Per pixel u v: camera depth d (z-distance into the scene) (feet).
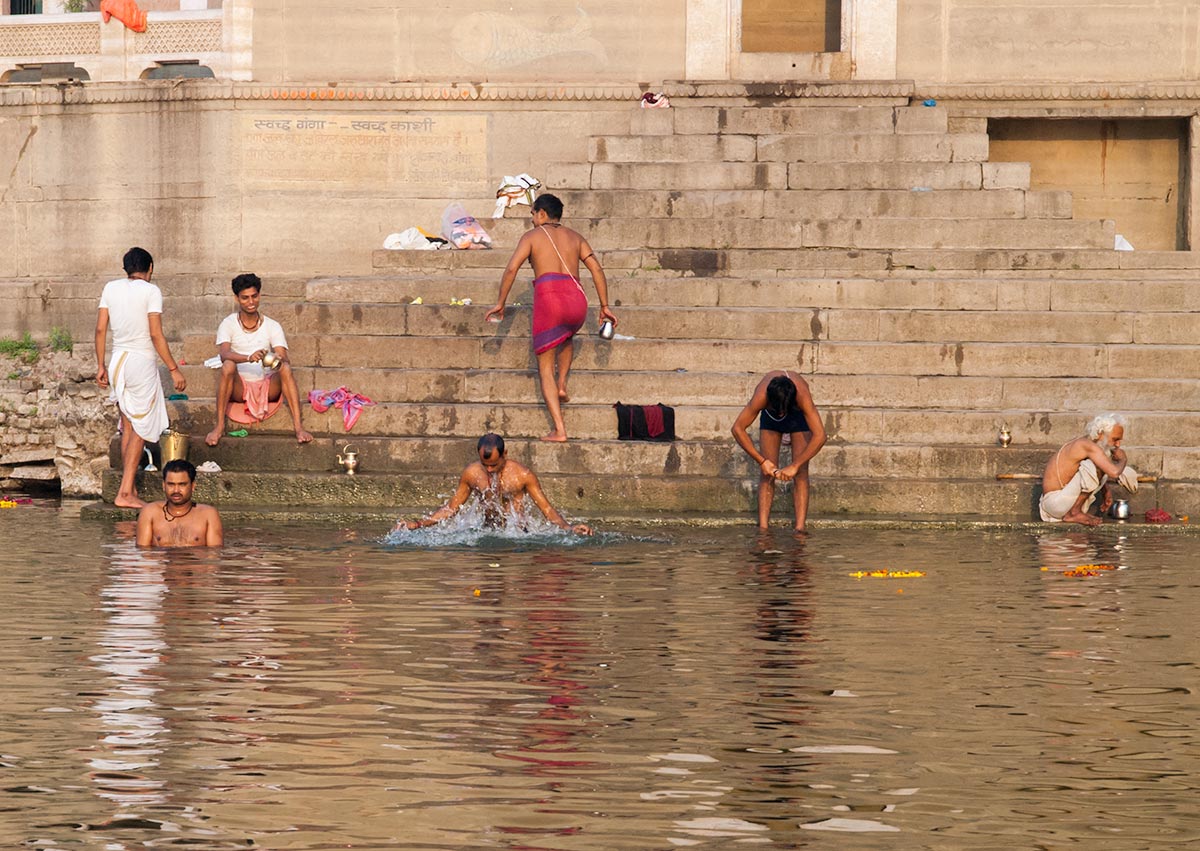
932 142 53.72
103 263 58.70
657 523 37.76
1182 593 28.48
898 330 45.14
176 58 59.21
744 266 50.19
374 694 20.47
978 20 57.41
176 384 40.98
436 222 58.54
